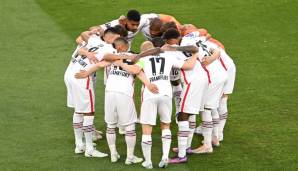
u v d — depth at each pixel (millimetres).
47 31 43375
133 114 26688
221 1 48469
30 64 38375
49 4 48312
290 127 30516
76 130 27812
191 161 27391
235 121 31297
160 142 29297
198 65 27328
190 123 27875
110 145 27047
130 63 26578
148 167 26531
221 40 41938
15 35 42750
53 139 29422
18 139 29344
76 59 27953
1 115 31766
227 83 29156
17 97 33906
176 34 27234
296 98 33719
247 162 27266
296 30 43250
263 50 40250
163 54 26906
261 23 44531
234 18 45438
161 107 26453
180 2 48531
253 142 29141
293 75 36594
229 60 29266
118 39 26844
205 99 27844
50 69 37688
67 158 27578
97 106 33188
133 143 26781
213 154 28078
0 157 27547
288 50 40188
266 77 36438
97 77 36594
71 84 27422
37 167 26719
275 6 47250
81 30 43531
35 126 30734
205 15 45969
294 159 27484
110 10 47062
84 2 48750
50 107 32844
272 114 31969
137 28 30266
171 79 29422
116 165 26938
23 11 46844
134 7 47562
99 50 27422
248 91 34656
